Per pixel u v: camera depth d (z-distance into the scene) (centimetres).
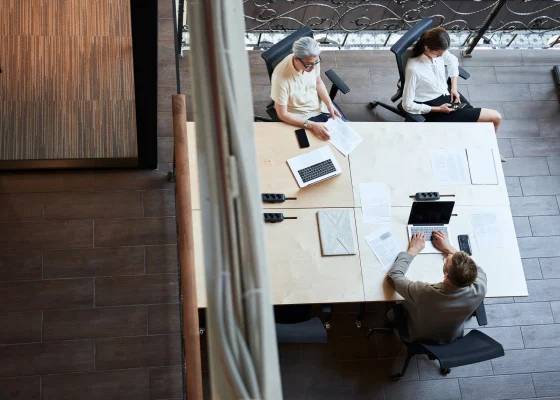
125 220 406
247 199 88
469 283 338
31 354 373
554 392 434
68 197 405
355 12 704
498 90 540
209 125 92
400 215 389
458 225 391
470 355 336
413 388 425
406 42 455
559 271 472
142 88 324
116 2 445
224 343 84
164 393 376
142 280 395
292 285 362
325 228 376
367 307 445
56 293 386
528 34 579
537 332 451
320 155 398
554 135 524
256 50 532
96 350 379
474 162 410
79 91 418
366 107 521
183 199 301
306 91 427
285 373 420
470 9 721
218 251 87
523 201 495
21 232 395
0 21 427
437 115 465
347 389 421
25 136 405
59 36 429
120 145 411
